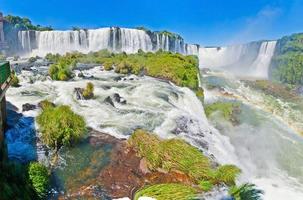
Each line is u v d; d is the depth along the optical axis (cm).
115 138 1958
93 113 2364
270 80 6988
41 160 1611
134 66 4566
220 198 1545
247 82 6191
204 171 1683
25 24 10512
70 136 1783
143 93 3125
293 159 2505
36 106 2280
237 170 1784
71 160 1659
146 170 1648
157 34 9856
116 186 1500
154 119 2369
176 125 2312
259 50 9088
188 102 3198
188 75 4178
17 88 2936
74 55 6519
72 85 3219
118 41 8981
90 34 8788
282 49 8200
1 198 1164
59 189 1424
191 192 1491
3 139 1606
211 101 4109
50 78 3522
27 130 1888
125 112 2478
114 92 3067
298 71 6725
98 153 1750
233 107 3744
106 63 4938
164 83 3738
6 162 1387
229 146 2447
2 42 8069
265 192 1841
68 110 1925
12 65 4925
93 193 1428
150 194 1443
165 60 4756
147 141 1838
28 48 8350
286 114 3941
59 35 8388
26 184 1312
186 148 1827
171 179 1614
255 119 3497
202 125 2575
